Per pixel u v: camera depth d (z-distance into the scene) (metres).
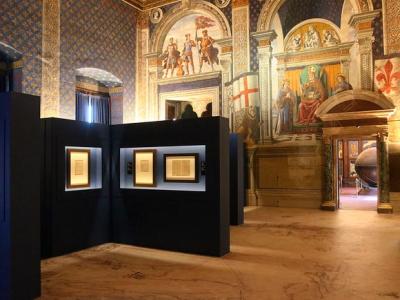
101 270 6.40
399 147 13.08
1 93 4.93
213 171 7.29
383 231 9.71
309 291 5.26
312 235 9.25
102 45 16.11
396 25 13.20
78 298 5.07
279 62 15.25
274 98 15.26
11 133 4.85
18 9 12.68
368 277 5.87
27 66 13.02
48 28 13.74
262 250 7.75
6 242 4.84
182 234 7.66
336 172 14.18
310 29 14.79
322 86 14.51
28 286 5.01
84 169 8.14
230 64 16.25
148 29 18.27
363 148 24.09
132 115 17.83
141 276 6.02
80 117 16.50
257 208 14.62
